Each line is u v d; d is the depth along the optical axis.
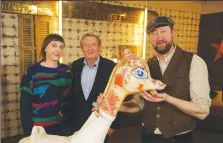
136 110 1.21
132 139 2.10
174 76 1.05
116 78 0.83
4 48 2.26
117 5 2.83
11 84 2.35
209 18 1.24
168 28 1.00
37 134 0.90
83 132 0.87
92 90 1.44
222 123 1.61
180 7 2.46
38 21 2.42
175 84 1.04
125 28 2.94
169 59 1.08
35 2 2.38
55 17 2.52
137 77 0.80
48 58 1.27
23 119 1.21
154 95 0.85
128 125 2.41
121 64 0.84
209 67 1.18
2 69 2.28
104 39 2.84
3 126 2.34
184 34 2.33
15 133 2.41
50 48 1.24
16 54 2.34
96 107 0.87
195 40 2.15
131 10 2.91
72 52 2.66
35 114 1.24
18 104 2.41
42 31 2.46
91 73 1.48
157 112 1.10
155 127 1.11
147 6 2.99
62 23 2.56
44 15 2.45
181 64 1.05
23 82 1.26
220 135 1.63
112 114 0.84
